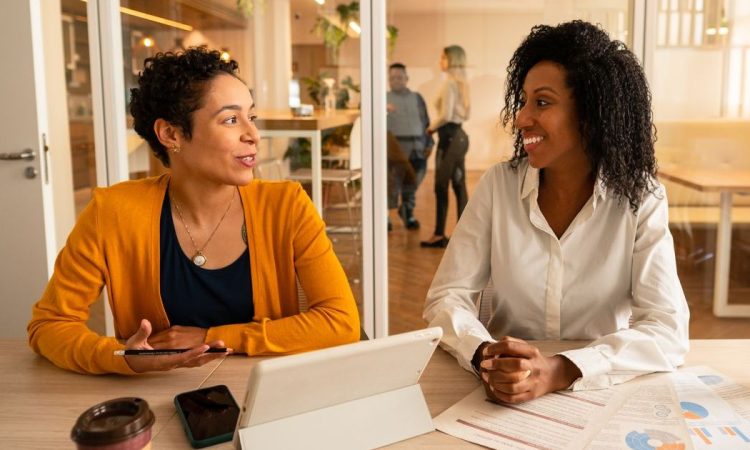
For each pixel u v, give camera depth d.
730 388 1.07
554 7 3.21
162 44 3.03
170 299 1.37
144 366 1.12
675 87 3.17
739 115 3.17
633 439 0.90
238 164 1.29
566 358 1.09
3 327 3.00
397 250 3.59
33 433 0.93
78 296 1.31
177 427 0.95
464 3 3.55
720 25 3.09
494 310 1.51
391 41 3.55
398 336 0.87
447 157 3.60
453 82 3.77
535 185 1.41
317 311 1.33
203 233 1.38
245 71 3.08
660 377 1.13
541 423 0.96
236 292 1.38
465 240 1.50
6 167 2.90
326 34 3.03
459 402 1.04
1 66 2.84
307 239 1.41
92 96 2.92
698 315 3.45
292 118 3.07
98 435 0.66
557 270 1.41
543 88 1.31
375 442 0.89
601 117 1.29
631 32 2.96
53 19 3.29
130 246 1.34
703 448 0.88
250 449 0.81
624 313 1.43
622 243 1.38
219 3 3.04
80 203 3.46
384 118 2.97
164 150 1.37
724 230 3.34
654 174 1.40
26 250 2.95
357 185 3.05
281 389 0.80
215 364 1.21
